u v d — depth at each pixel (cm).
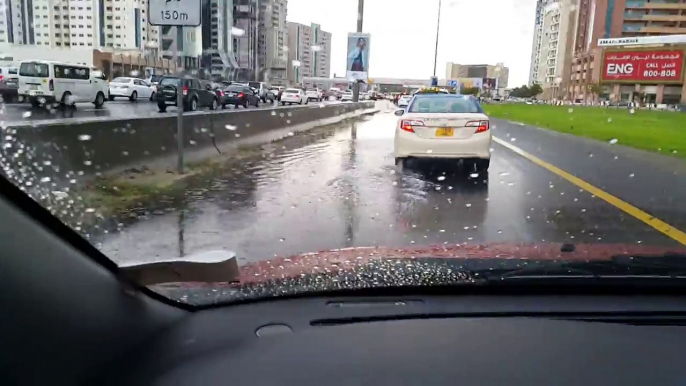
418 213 654
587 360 189
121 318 183
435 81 4375
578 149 1348
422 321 216
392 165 1059
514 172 987
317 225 585
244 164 1049
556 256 290
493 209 683
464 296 242
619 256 287
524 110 3269
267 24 3934
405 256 293
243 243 506
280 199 722
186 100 2481
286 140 1575
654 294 245
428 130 962
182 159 886
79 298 168
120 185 721
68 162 627
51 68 1959
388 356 187
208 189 777
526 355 191
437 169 1003
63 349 156
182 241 503
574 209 686
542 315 224
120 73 2695
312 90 5147
